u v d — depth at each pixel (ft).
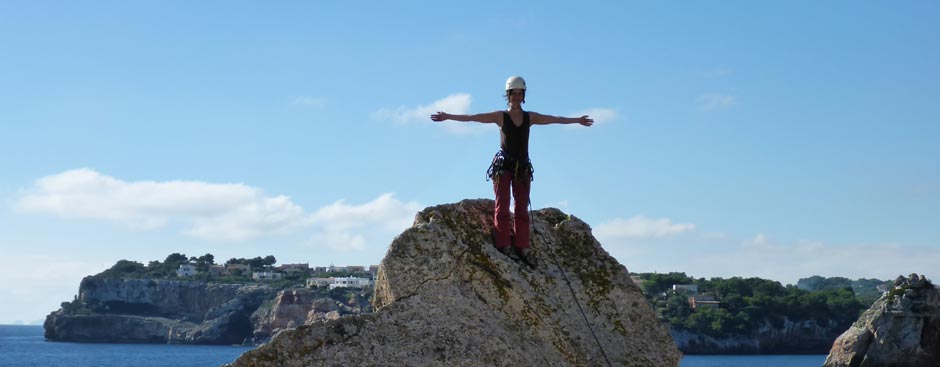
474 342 38.83
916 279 375.45
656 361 41.29
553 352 40.01
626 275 43.65
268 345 36.45
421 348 38.06
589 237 44.37
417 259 40.01
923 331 367.66
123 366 601.21
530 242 43.11
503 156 41.32
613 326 41.78
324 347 36.99
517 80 41.01
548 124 41.78
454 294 39.75
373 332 37.88
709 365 643.86
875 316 375.45
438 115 40.24
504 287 40.73
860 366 372.38
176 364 628.69
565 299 41.68
